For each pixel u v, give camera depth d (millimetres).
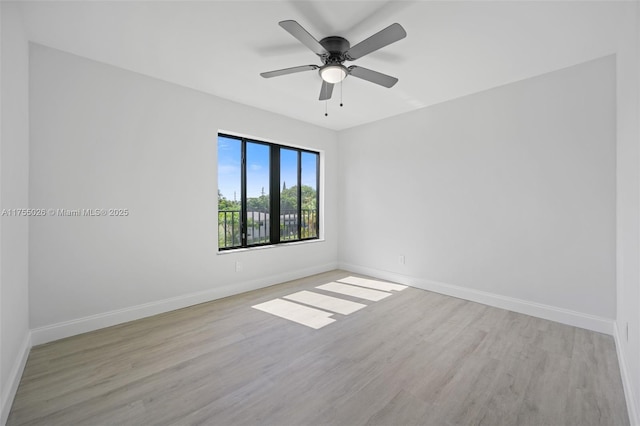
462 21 1937
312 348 2186
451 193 3395
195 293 3117
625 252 1925
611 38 2117
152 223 2803
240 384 1749
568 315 2596
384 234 4117
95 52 2332
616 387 1718
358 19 1930
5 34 1596
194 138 3088
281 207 4250
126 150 2635
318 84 2949
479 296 3172
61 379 1785
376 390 1697
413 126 3758
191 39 2164
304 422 1448
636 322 1494
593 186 2469
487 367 1933
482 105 3123
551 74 2670
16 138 1803
